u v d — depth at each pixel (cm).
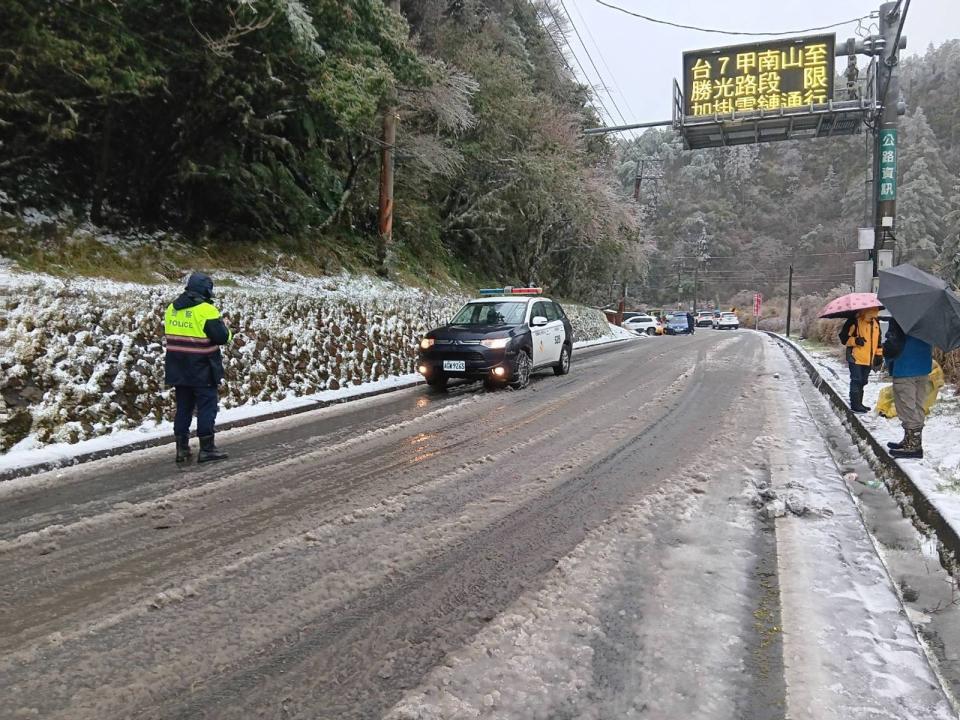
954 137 11894
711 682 260
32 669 275
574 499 497
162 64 770
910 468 521
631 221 2680
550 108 2275
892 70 1420
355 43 905
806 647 285
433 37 1883
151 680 266
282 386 943
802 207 12850
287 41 788
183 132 948
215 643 295
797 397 1010
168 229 1088
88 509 484
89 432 680
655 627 304
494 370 1045
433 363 1069
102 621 317
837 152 13412
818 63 1688
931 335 520
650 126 1859
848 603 326
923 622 316
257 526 445
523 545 407
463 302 1705
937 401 830
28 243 817
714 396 1010
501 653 283
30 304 695
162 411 772
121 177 1017
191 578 364
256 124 944
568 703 247
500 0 2414
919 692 252
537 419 827
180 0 709
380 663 277
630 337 3322
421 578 361
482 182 2092
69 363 699
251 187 1160
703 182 14000
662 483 536
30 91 742
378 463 612
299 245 1315
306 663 278
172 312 612
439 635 300
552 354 1261
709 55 1781
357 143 1428
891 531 443
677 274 10662
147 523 453
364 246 1550
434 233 2003
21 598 342
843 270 10238
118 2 699
